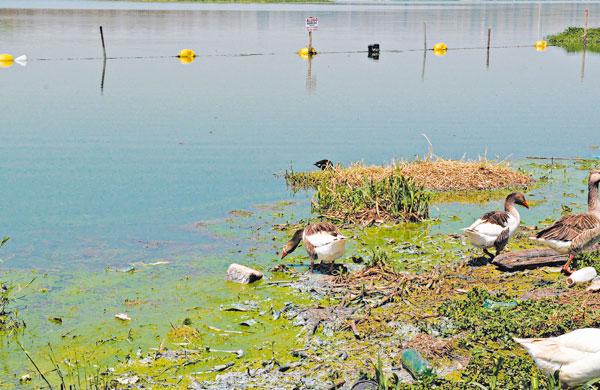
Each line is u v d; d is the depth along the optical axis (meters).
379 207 19.06
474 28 99.81
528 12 148.25
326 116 34.12
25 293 14.11
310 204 20.19
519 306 12.69
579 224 14.12
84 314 13.14
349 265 15.31
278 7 153.00
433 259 15.66
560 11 152.75
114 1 171.00
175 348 11.80
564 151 26.88
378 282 14.21
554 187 21.81
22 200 20.75
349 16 124.38
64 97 39.19
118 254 16.36
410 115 34.56
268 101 38.50
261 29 92.31
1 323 12.76
